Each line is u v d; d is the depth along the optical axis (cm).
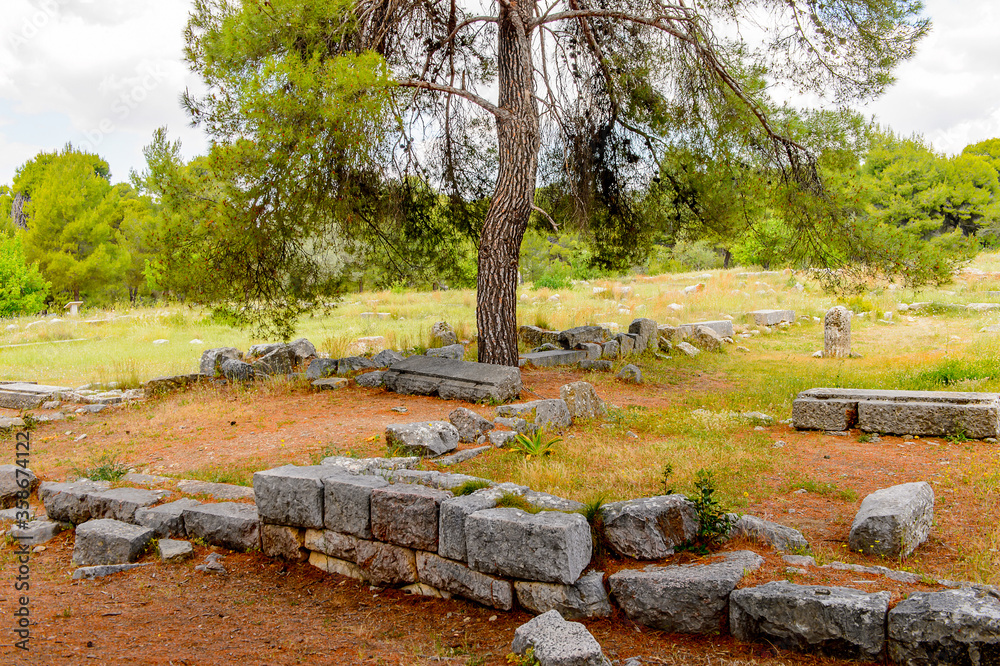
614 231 1727
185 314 2584
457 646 407
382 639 420
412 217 1588
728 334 1988
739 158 1409
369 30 1294
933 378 1148
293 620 451
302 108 1032
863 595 374
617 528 470
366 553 516
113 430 1012
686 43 1353
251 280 1224
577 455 754
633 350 1669
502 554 444
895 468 705
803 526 549
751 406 1092
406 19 1375
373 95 1069
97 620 435
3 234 3216
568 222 1692
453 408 1059
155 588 503
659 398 1203
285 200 1112
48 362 1669
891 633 351
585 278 3966
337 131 1047
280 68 1019
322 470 570
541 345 1612
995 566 455
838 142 1327
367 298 3095
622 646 392
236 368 1316
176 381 1297
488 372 1130
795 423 914
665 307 2408
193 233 1122
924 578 411
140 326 2352
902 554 476
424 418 985
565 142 1517
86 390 1291
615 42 1470
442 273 1717
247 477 729
